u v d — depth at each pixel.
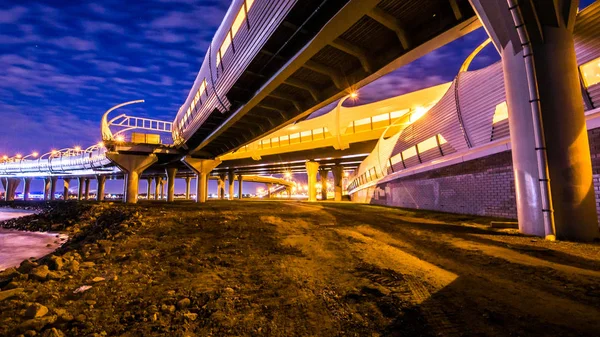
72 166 77.50
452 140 16.64
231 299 4.50
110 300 4.57
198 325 3.67
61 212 39.09
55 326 3.68
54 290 5.07
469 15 11.62
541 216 8.74
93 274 6.04
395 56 14.66
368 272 5.71
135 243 9.23
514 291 4.45
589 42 9.65
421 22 13.16
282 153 59.09
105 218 23.41
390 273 5.55
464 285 4.77
